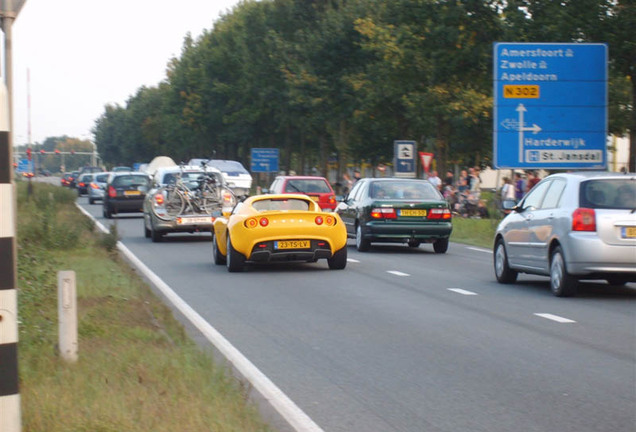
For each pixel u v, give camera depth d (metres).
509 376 8.47
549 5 38.66
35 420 6.05
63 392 6.92
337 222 18.66
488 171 82.56
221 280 17.00
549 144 27.17
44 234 21.42
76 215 35.88
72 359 8.26
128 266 18.06
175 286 16.00
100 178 61.28
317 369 8.80
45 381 7.35
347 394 7.75
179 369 7.82
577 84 27.12
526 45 27.05
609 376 8.46
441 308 13.14
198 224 26.91
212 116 89.62
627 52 37.28
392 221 23.52
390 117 62.34
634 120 39.75
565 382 8.21
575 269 13.88
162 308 12.04
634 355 9.49
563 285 14.17
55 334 9.33
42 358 8.15
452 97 51.66
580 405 7.34
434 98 51.50
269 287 15.84
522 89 27.08
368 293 14.98
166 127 112.50
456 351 9.75
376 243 28.56
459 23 45.53
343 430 6.58
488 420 6.87
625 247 13.55
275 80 76.56
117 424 6.00
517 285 16.25
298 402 7.45
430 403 7.41
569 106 27.17
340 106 62.75
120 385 7.25
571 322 11.76
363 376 8.48
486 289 15.59
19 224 23.55
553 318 12.11
